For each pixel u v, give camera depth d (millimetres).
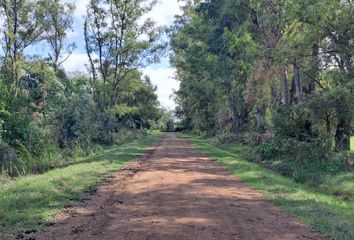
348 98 19516
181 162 24000
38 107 37469
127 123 75750
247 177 17078
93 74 47469
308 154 20891
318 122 22297
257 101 34906
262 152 26625
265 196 12875
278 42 28281
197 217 9805
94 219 9570
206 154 30156
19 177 18906
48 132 29078
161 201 11758
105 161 22906
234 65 37156
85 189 13773
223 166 21969
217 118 60469
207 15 42000
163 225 9000
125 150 32188
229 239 8008
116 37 46969
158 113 94438
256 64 31828
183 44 52250
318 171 19062
